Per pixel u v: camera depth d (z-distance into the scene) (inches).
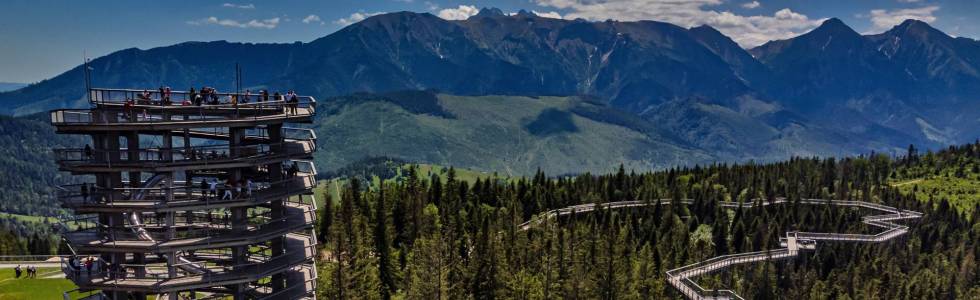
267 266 2201.0
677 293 5447.8
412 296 4303.6
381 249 5516.7
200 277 2086.6
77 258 2298.2
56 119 1936.5
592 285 4840.1
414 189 7381.9
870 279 6752.0
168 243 2033.7
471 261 5088.6
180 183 2378.2
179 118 2185.0
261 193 2169.0
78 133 2084.2
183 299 2514.8
